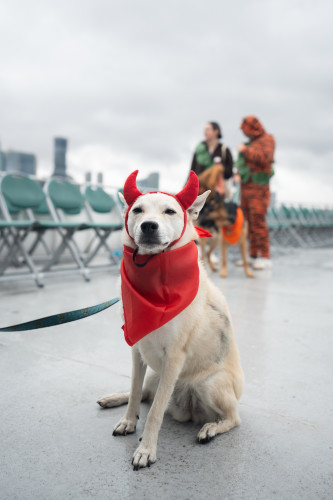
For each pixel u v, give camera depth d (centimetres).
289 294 462
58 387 193
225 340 164
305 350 260
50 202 557
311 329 312
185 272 147
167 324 144
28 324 136
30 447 140
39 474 124
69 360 231
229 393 159
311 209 1477
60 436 149
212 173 563
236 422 160
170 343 147
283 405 180
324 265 779
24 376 205
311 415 171
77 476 123
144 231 138
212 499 113
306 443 147
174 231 149
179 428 162
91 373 212
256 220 675
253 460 136
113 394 178
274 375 216
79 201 591
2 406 172
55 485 118
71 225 482
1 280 429
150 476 125
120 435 152
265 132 633
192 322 150
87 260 577
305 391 196
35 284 481
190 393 165
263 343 274
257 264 689
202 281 161
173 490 117
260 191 659
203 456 138
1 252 567
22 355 237
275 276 610
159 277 144
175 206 151
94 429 155
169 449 143
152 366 159
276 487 120
